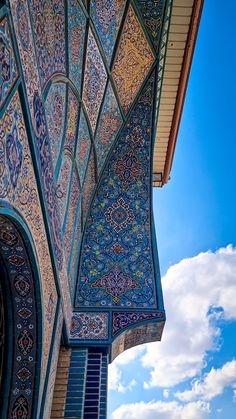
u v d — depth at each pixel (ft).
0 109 3.30
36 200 4.82
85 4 6.89
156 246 9.62
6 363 5.19
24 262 4.89
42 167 4.96
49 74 5.36
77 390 7.24
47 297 5.72
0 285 5.08
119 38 8.87
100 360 7.82
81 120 7.92
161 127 12.49
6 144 3.56
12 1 3.46
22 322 5.21
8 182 3.68
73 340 7.98
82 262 9.26
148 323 8.36
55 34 5.56
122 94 9.80
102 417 6.97
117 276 9.09
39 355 5.21
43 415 5.45
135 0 8.80
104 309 8.54
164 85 11.16
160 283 9.03
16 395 5.13
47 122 5.31
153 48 9.68
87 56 7.52
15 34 3.62
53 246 5.94
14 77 3.63
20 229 4.34
